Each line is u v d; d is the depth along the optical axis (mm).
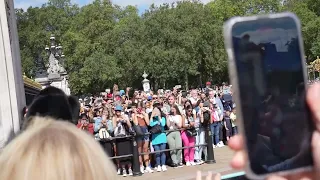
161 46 56875
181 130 14867
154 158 14930
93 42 71750
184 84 60781
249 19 1438
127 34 62406
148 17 59906
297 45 1431
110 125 14422
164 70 55781
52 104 4258
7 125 12945
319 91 1373
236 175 4785
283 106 1389
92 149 1319
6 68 13234
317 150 1373
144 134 14109
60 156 1246
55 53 37344
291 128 1396
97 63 62000
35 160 1225
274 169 1387
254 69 1420
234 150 1424
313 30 74562
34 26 80938
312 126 1384
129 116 15211
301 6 80812
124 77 62094
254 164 1395
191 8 59188
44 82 35406
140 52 57125
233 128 19172
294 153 1391
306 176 1414
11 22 16141
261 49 1421
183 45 56344
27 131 1366
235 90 1416
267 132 1397
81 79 62750
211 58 57656
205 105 18344
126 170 14281
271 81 1417
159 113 14461
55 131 1347
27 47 78938
